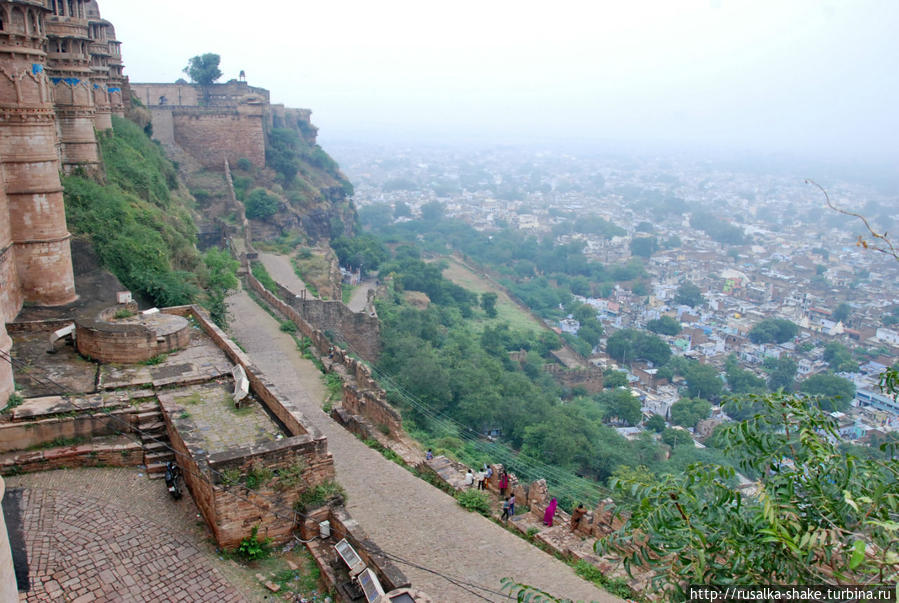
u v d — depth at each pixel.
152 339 24.77
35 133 28.02
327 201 99.56
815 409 10.74
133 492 18.50
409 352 54.62
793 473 9.50
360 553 16.36
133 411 20.78
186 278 40.91
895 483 9.47
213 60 104.62
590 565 19.02
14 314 27.69
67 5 39.31
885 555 7.74
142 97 100.81
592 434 51.62
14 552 15.38
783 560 9.04
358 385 34.66
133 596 14.65
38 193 28.45
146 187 49.03
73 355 24.80
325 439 17.91
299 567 16.44
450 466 25.97
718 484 9.89
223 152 87.62
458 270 138.38
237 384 21.28
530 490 23.58
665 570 9.84
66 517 16.98
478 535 20.80
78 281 32.53
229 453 16.67
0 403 19.67
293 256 74.81
